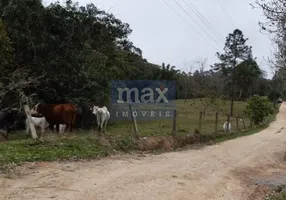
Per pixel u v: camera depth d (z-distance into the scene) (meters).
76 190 8.52
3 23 20.78
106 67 32.62
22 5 21.69
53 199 7.67
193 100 62.16
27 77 21.98
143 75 52.22
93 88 27.00
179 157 15.55
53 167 10.70
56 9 23.44
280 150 22.42
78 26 24.91
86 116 27.38
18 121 21.69
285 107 85.75
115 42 41.34
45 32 22.73
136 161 13.46
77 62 24.50
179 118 38.53
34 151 12.27
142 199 8.34
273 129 40.34
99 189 8.79
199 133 23.00
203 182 11.05
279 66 12.38
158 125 26.30
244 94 86.62
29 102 20.28
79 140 14.61
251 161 17.08
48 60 22.94
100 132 19.42
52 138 14.36
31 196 7.77
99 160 12.78
